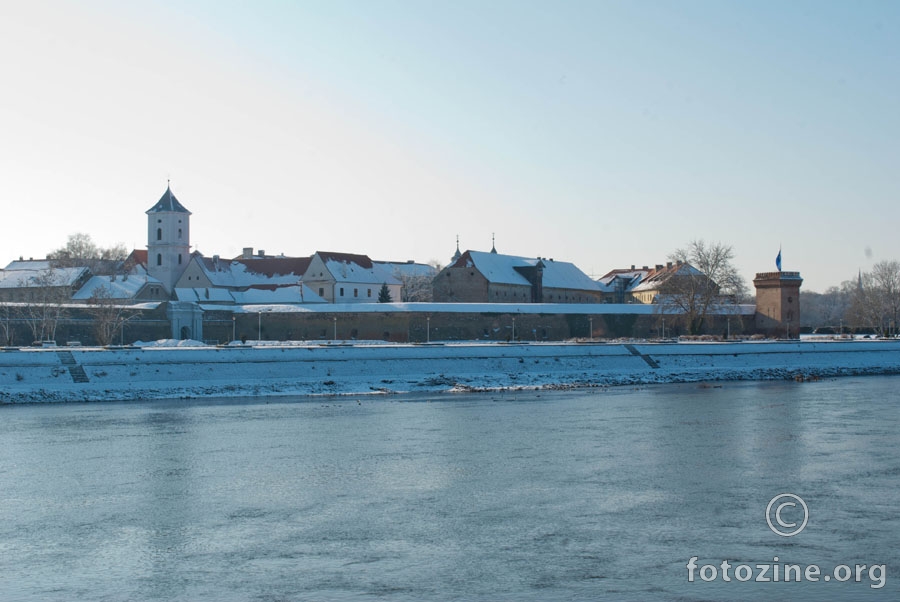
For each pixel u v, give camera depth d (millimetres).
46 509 46938
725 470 55344
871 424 74312
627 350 131125
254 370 106312
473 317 158375
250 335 156750
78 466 57469
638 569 37250
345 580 36188
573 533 42156
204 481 53125
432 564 38000
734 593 34656
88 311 143250
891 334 198625
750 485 51250
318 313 155500
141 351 105000
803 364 135875
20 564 38375
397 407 87750
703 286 159500
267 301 185500
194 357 105750
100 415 81312
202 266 191375
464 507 46812
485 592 34875
